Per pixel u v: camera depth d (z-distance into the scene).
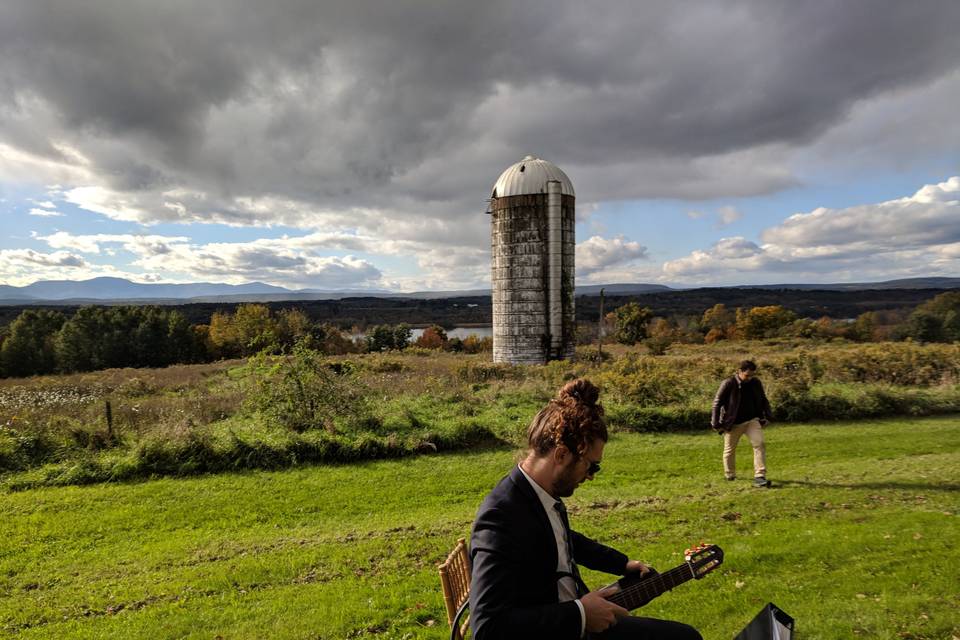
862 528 7.05
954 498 8.36
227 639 5.28
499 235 34.81
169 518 9.43
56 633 5.60
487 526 2.42
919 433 14.16
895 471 10.16
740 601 5.31
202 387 26.03
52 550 8.15
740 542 6.81
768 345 53.16
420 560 7.04
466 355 46.91
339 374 16.94
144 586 6.70
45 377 38.75
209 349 73.94
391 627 5.32
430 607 5.66
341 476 11.65
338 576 6.69
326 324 82.19
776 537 6.89
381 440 13.27
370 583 6.40
